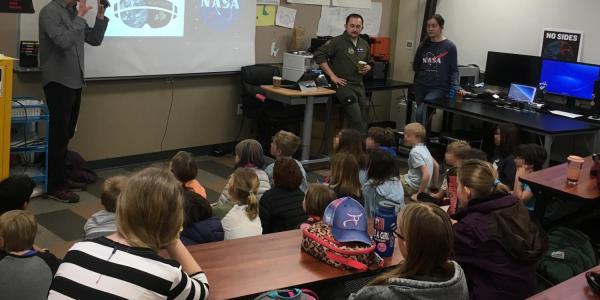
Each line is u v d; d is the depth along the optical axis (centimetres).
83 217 435
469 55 721
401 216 181
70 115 481
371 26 752
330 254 225
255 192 287
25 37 468
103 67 524
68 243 392
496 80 673
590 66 590
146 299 144
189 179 318
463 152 359
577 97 605
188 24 576
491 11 691
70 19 446
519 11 666
